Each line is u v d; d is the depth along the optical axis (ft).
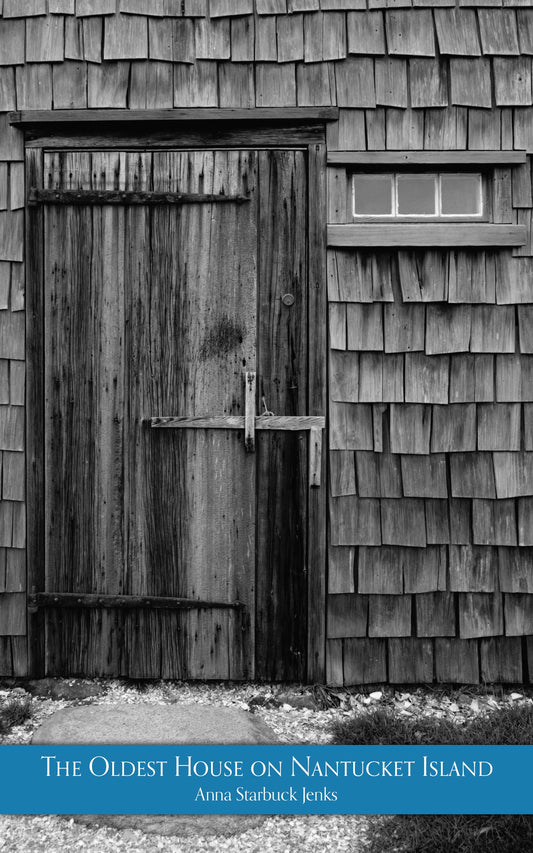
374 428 10.53
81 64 10.57
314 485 10.48
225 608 10.64
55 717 9.41
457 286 10.52
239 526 10.59
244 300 10.52
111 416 10.63
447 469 10.60
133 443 10.64
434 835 7.55
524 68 10.55
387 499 10.58
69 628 10.74
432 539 10.57
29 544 10.66
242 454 10.57
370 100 10.44
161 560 10.65
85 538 10.69
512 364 10.56
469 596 10.63
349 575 10.56
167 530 10.64
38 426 10.64
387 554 10.60
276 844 7.77
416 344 10.52
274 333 10.51
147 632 10.69
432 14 10.52
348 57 10.49
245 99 10.47
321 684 10.57
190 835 7.88
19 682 10.69
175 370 10.59
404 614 10.61
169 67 10.53
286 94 10.46
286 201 10.48
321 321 10.46
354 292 10.47
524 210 10.55
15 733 9.48
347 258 10.51
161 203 10.50
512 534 10.58
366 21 10.50
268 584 10.61
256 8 10.50
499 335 10.54
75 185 10.59
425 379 10.53
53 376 10.66
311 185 10.45
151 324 10.59
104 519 10.66
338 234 10.39
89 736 8.88
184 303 10.57
